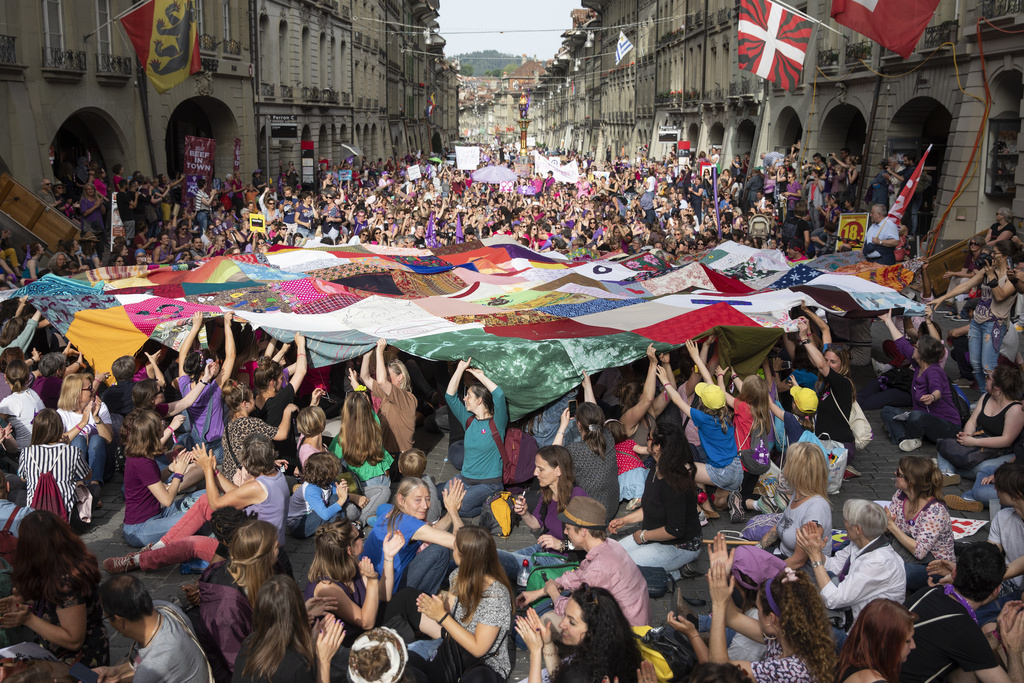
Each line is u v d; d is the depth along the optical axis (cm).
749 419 763
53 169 2530
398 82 7619
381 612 573
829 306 1050
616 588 551
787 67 2206
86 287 1088
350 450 782
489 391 834
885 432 1016
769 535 668
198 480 787
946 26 2189
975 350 1130
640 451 849
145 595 452
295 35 4297
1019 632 478
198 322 968
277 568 596
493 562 525
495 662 531
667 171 3859
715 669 404
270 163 4059
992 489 788
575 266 1399
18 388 844
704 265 1240
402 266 1321
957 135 2150
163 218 2255
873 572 539
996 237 1435
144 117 2753
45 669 410
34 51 2173
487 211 2666
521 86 19212
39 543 492
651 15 6212
